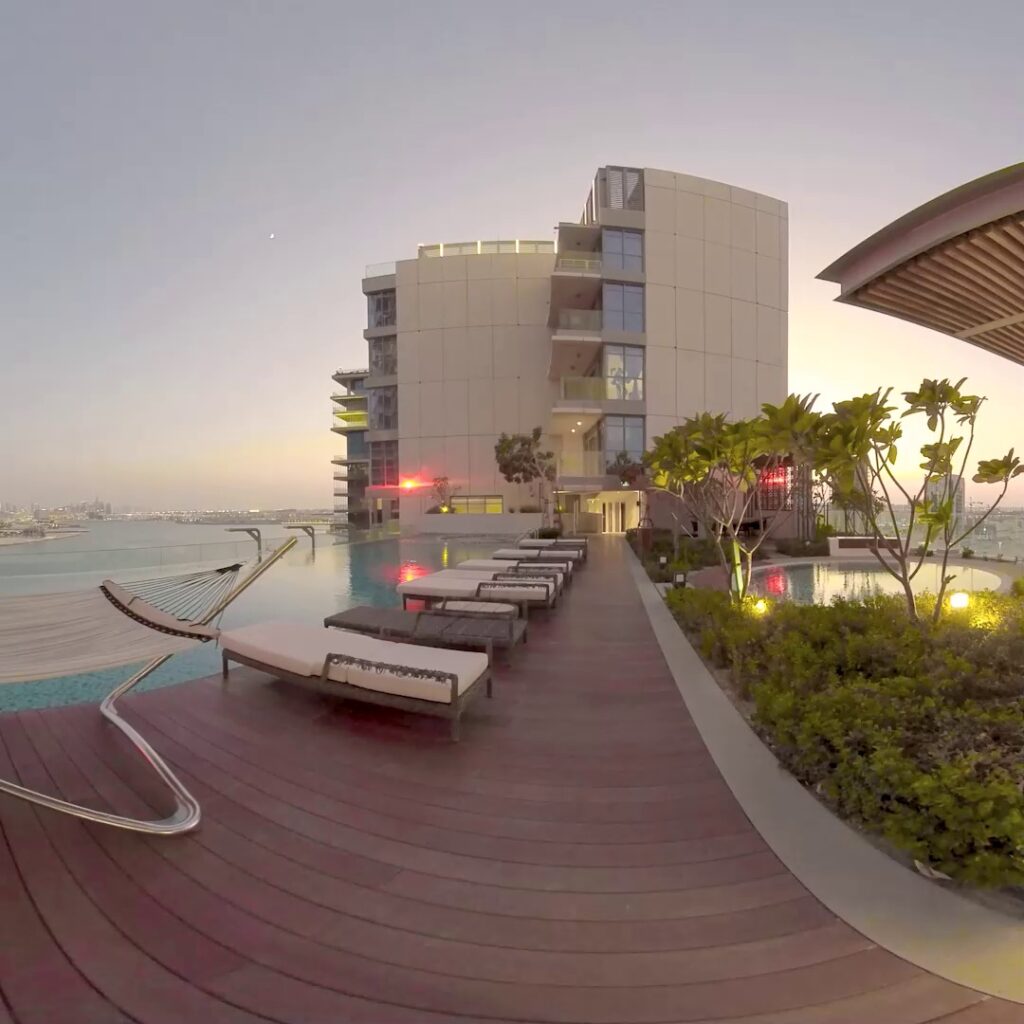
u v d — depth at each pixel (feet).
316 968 5.36
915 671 12.58
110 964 5.39
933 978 5.16
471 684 12.42
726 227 91.97
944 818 6.17
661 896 6.48
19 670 8.72
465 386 103.96
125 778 9.53
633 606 27.73
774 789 9.27
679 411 87.66
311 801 8.85
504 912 6.21
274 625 16.46
